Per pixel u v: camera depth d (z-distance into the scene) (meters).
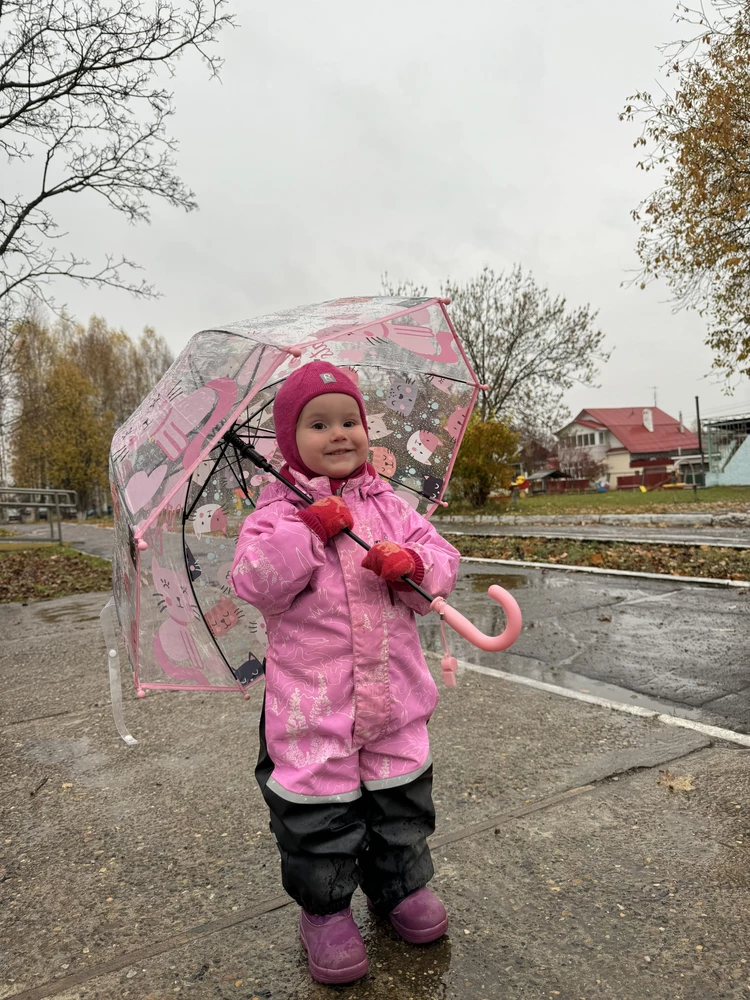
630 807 2.72
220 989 1.88
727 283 15.99
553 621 6.18
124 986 1.91
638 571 8.46
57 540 18.45
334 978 1.83
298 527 1.83
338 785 1.83
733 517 15.02
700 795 2.79
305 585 1.86
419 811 1.95
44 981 1.95
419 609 1.97
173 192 13.06
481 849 2.47
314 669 1.86
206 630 2.27
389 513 2.06
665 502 22.64
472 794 2.88
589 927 2.03
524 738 3.46
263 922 2.16
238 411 1.81
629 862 2.35
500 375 29.98
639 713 3.76
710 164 15.38
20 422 36.66
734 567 8.09
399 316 2.17
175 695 4.52
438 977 1.87
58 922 2.22
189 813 2.90
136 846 2.67
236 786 3.12
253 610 2.35
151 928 2.16
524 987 1.82
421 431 2.63
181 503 2.19
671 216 16.14
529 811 2.72
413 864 1.98
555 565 9.19
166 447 1.92
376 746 1.91
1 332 17.55
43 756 3.64
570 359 29.58
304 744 1.85
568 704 3.96
